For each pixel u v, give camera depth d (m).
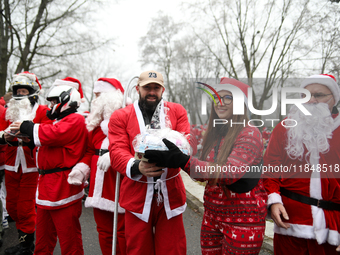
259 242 1.58
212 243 1.75
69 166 2.43
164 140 1.51
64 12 10.23
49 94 2.78
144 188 1.83
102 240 2.44
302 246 1.71
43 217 2.44
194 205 4.63
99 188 2.40
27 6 9.88
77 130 2.48
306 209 1.63
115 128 1.94
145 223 1.85
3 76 9.20
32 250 3.06
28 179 3.04
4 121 3.38
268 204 1.70
